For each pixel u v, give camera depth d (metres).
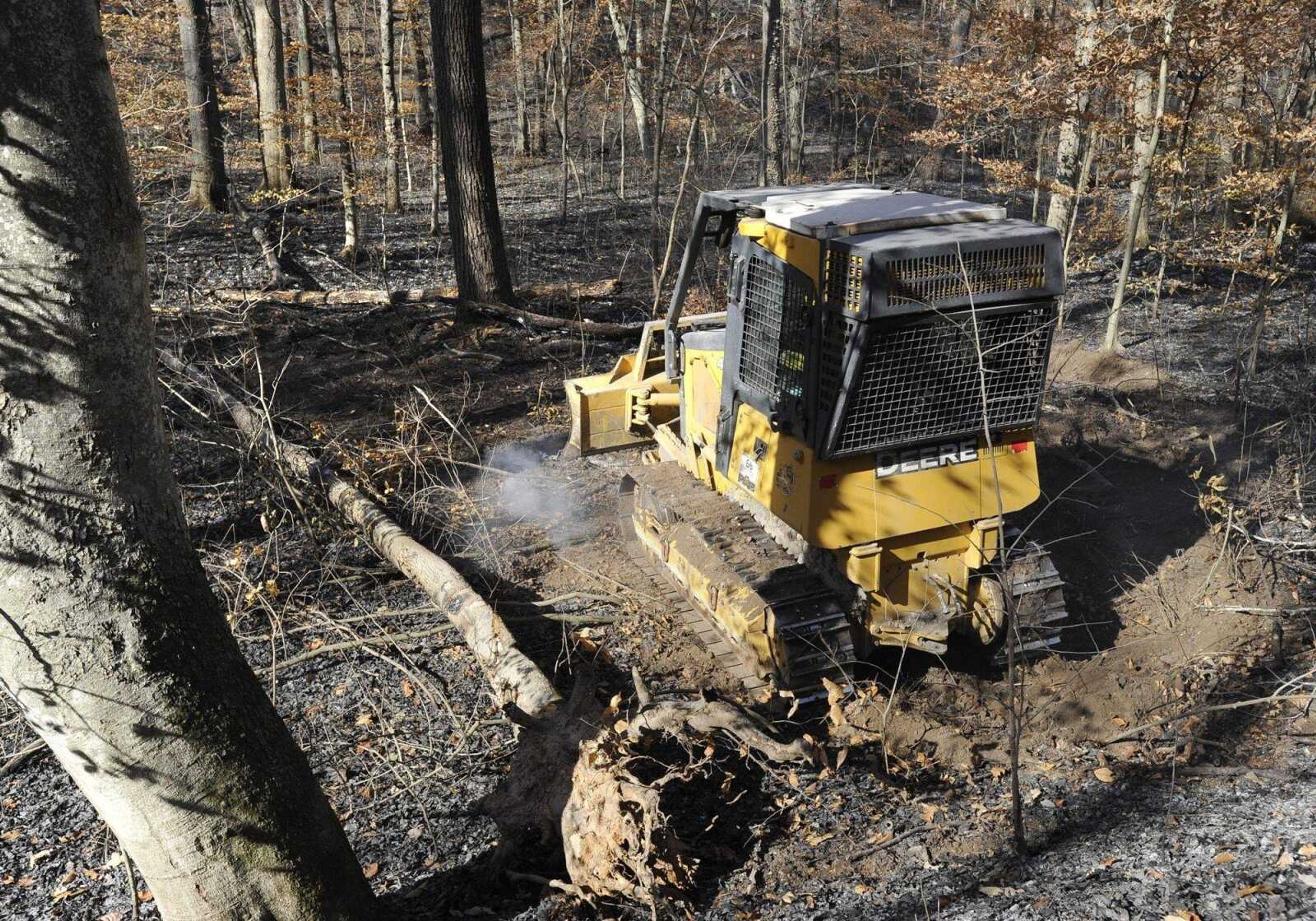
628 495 8.25
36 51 2.79
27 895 4.66
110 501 3.13
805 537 5.66
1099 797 4.95
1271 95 14.59
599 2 23.22
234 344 12.91
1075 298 15.87
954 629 6.27
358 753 5.70
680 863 4.34
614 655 6.60
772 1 18.44
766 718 5.74
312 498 8.44
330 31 24.44
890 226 5.42
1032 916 3.92
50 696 3.16
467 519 8.67
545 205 25.19
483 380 12.42
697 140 24.47
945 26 31.06
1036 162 23.31
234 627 6.86
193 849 3.41
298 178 23.36
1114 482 8.92
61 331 2.94
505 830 4.69
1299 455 8.88
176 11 20.08
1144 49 10.77
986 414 4.73
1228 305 14.88
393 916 4.21
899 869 4.53
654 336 9.38
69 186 2.89
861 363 5.17
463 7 13.56
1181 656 6.34
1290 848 4.10
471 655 6.65
